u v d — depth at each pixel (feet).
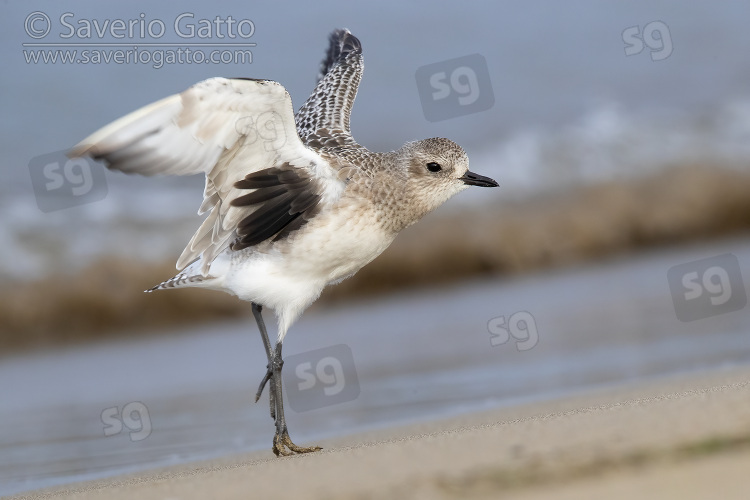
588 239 61.98
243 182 27.20
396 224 30.07
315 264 28.55
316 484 18.52
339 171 28.50
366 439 26.61
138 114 24.39
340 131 31.99
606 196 65.21
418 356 40.73
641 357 36.06
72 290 57.31
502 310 48.98
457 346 42.09
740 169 67.15
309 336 47.70
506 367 37.24
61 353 51.72
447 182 30.25
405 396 34.12
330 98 34.12
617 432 19.60
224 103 25.11
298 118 33.55
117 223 62.90
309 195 28.07
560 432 20.83
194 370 43.80
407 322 48.73
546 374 35.04
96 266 58.80
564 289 53.06
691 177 66.23
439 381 35.96
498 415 27.63
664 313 44.01
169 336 53.88
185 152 25.59
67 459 29.32
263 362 44.42
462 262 59.93
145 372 44.34
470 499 15.61
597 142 73.87
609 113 79.10
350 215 28.55
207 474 22.72
